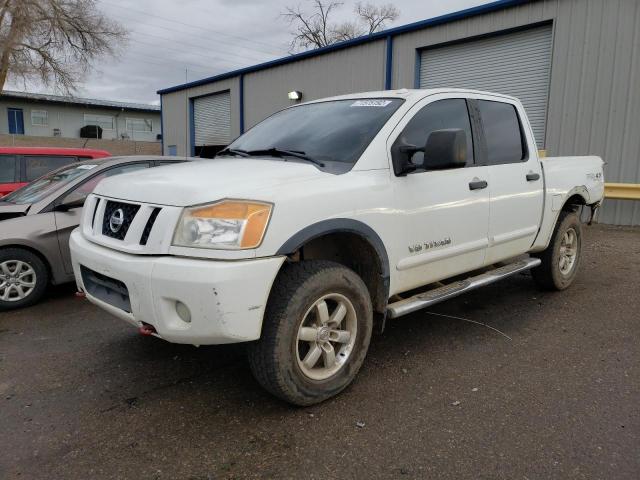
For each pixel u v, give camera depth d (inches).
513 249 178.2
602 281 230.5
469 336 164.6
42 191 222.2
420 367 141.5
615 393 125.9
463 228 152.5
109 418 116.6
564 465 97.7
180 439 107.7
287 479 94.6
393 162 134.3
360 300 124.6
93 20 1131.9
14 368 144.4
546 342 159.2
